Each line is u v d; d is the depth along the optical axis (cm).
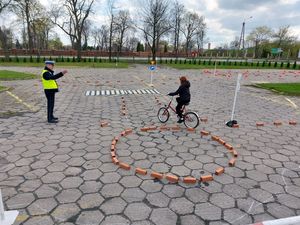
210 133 616
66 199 335
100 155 473
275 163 459
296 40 7188
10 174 397
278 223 247
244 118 771
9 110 801
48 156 464
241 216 309
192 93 1216
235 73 2527
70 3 3703
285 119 771
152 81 1670
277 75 2456
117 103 940
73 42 5741
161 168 428
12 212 289
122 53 5838
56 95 1077
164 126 660
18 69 2356
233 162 444
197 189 365
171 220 299
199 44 6800
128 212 311
